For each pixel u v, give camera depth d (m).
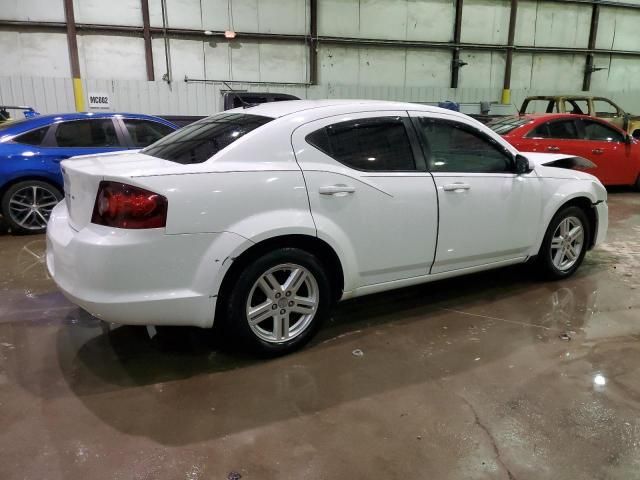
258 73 12.41
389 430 2.15
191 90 12.00
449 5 13.42
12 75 10.99
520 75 14.66
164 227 2.27
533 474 1.90
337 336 3.03
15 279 3.91
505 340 3.00
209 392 2.42
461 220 3.19
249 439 2.08
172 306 2.36
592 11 14.81
